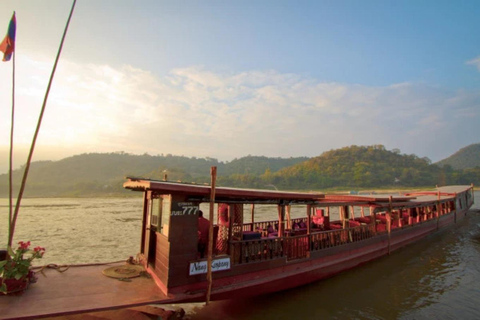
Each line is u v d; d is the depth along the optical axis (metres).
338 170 147.00
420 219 23.66
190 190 7.79
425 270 15.18
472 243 21.89
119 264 9.74
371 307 10.68
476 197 76.50
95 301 6.84
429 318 9.98
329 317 9.81
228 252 8.84
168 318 8.59
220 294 8.38
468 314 10.30
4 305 6.41
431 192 33.66
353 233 14.23
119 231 27.38
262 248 9.75
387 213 17.59
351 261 13.66
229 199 9.02
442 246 20.88
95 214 41.22
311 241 11.68
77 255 18.50
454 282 13.45
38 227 29.28
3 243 21.91
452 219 30.20
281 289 10.21
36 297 6.89
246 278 9.14
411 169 147.12
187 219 7.96
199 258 8.19
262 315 9.69
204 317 9.33
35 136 7.30
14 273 7.03
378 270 15.02
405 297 11.66
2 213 41.06
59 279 8.15
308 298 11.26
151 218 9.48
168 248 7.62
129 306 6.79
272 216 40.19
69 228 28.89
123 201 72.75
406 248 19.42
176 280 7.62
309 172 145.62
